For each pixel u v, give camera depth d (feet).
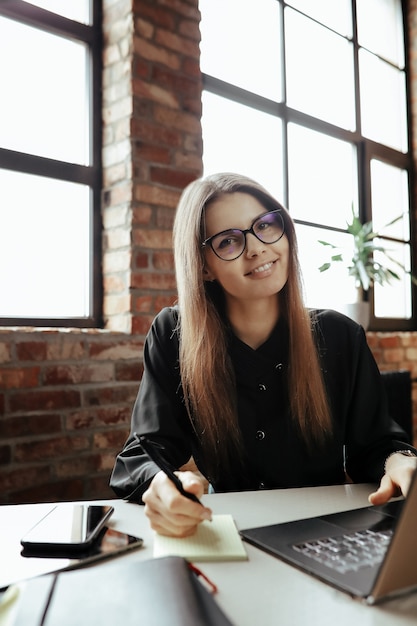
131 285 6.15
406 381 6.75
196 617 1.32
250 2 8.70
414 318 11.75
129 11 6.29
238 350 3.54
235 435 3.47
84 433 5.63
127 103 6.26
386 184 11.42
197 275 3.46
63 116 6.41
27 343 5.24
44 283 6.18
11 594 1.43
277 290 3.39
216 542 2.13
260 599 1.67
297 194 9.37
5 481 5.06
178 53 6.71
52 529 2.20
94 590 1.45
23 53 6.07
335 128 10.11
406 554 1.63
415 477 1.57
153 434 3.27
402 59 11.82
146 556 2.03
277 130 9.01
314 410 3.47
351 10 10.68
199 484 2.23
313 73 9.83
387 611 1.59
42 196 6.17
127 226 6.22
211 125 7.95
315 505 2.70
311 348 3.50
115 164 6.41
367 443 3.58
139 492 2.75
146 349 3.78
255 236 3.34
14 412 5.14
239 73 8.44
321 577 1.79
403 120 11.85
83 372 5.65
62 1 6.40
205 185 3.50
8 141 5.91
